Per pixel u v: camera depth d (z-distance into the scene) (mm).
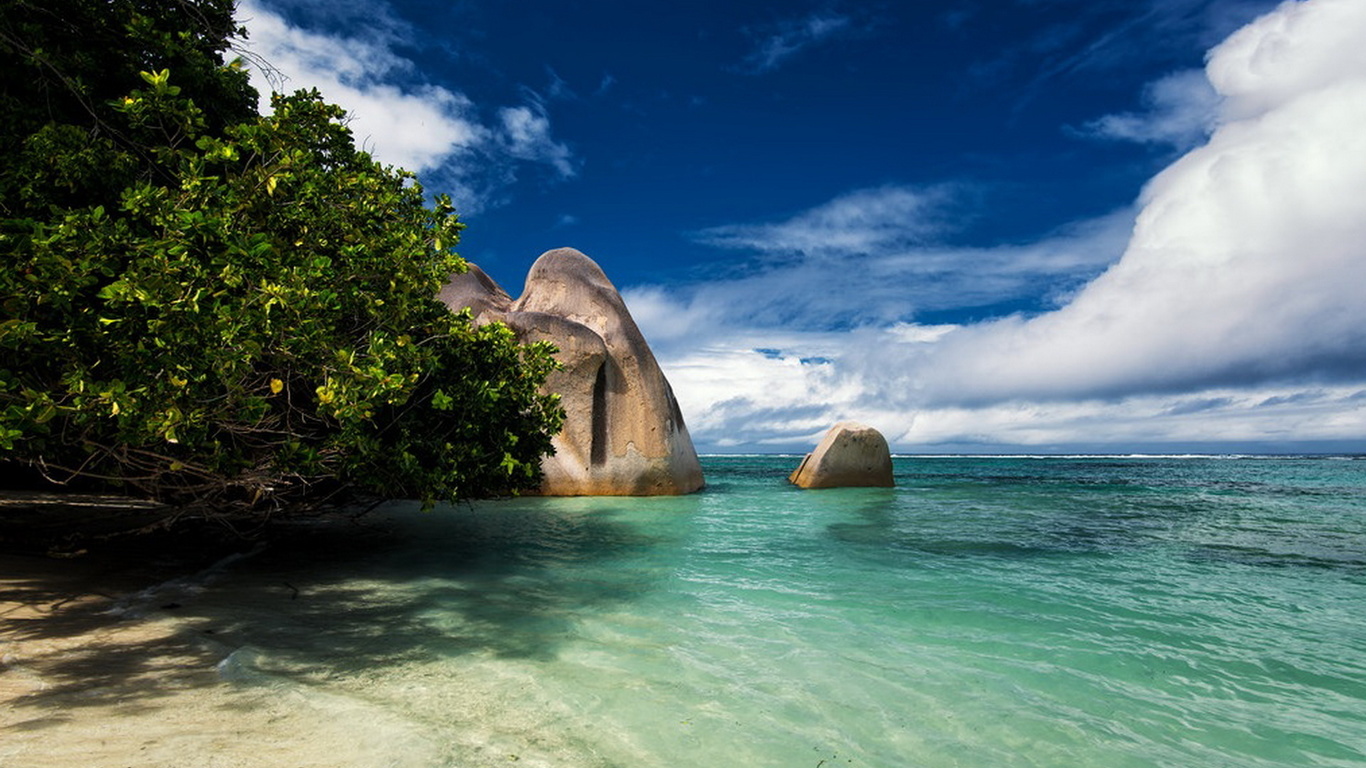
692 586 6590
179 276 4531
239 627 4594
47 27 6500
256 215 5668
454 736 3064
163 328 4395
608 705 3598
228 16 8109
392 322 5969
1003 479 27297
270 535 9016
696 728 3361
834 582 6848
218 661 3848
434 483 6402
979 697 3924
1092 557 8477
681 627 5164
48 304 4844
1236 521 12336
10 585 5234
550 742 3096
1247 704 3912
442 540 9297
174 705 3166
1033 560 8227
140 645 4043
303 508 7781
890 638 4992
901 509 13961
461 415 7008
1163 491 20094
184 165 5574
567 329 16719
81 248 4457
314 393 5891
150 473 6223
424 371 6418
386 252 6168
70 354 4766
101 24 6648
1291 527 11523
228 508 7305
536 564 7590
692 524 11312
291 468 6047
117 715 2998
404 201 7570
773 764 3025
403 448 6297
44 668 3539
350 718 3174
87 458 5820
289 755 2734
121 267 5055
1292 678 4316
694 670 4207
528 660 4281
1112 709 3803
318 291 4961
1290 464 53094
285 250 5633
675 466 17266
